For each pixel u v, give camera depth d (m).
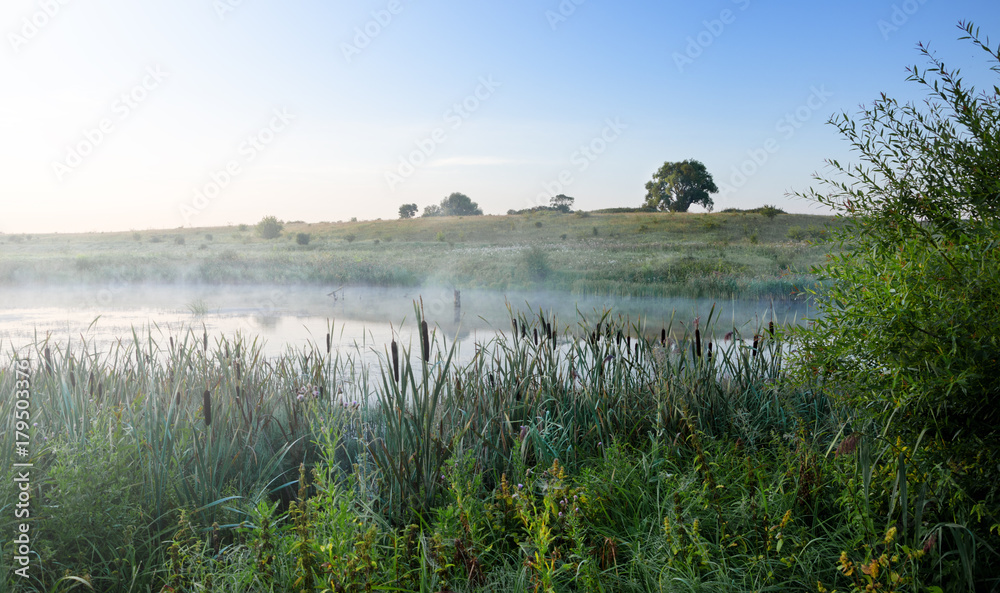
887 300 2.39
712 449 3.79
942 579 2.38
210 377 4.70
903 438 2.54
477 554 2.65
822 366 2.79
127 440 3.20
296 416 4.23
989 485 2.36
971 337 2.27
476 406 4.18
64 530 2.64
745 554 2.69
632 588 2.53
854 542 2.60
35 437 3.31
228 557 2.60
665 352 4.62
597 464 3.64
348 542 2.44
